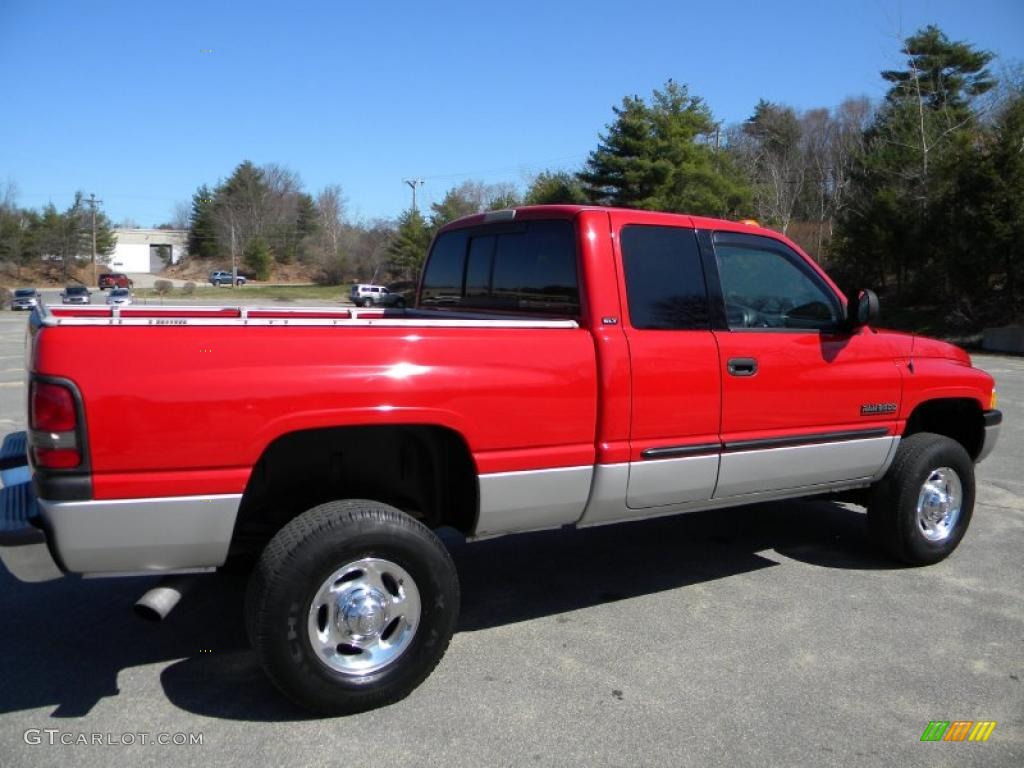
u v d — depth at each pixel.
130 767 3.07
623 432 4.01
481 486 3.71
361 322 3.51
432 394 3.52
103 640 4.14
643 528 6.21
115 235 98.94
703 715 3.49
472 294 5.00
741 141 56.34
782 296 4.69
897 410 5.07
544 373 3.80
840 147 45.84
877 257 32.75
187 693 3.62
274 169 105.44
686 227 4.35
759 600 4.78
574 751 3.21
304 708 3.39
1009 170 27.27
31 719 3.39
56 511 3.01
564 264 4.19
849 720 3.47
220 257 105.12
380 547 3.40
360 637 3.43
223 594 4.75
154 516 3.13
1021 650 4.14
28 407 3.12
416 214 69.88
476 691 3.67
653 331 4.13
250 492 3.77
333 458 3.93
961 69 44.16
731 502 4.57
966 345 27.31
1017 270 28.02
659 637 4.26
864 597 4.83
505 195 63.25
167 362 3.13
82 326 3.06
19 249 84.19
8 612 4.47
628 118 39.66
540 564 5.40
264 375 3.25
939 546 5.36
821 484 4.88
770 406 4.49
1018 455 8.91
